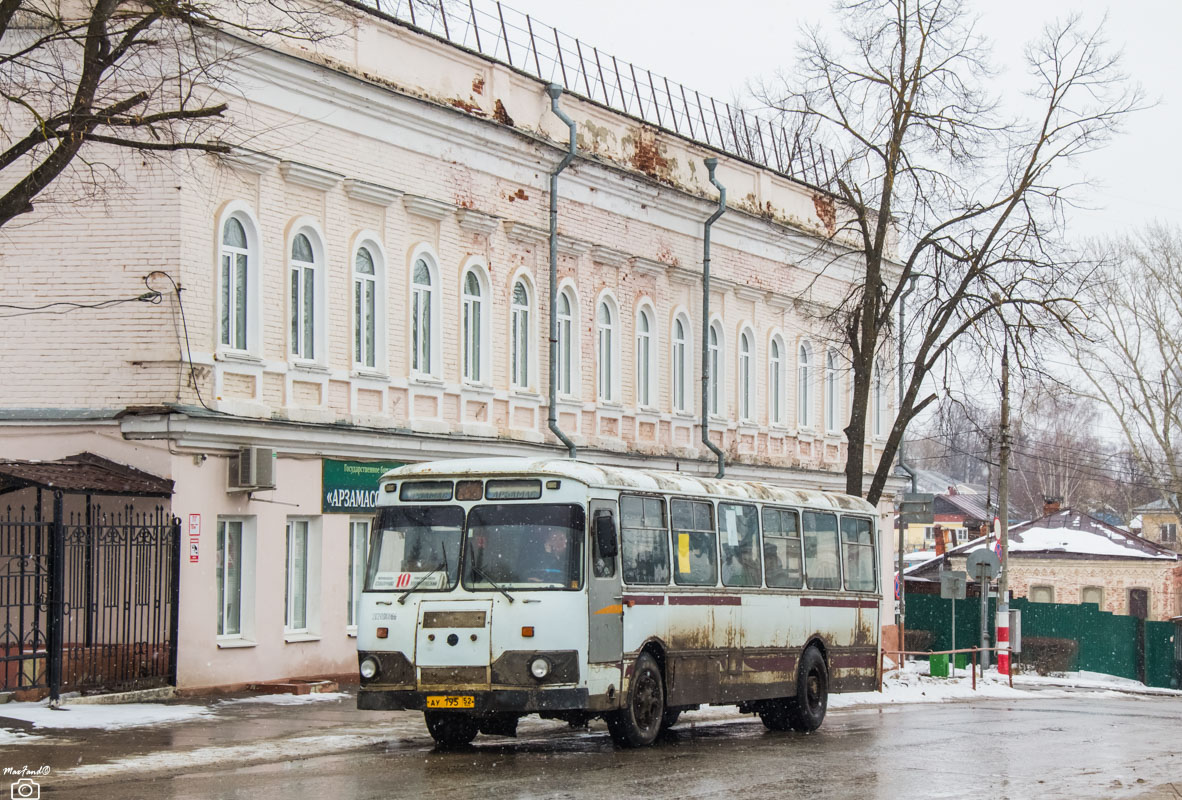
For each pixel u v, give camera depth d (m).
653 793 13.91
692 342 37.47
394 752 17.12
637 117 35.34
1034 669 47.34
